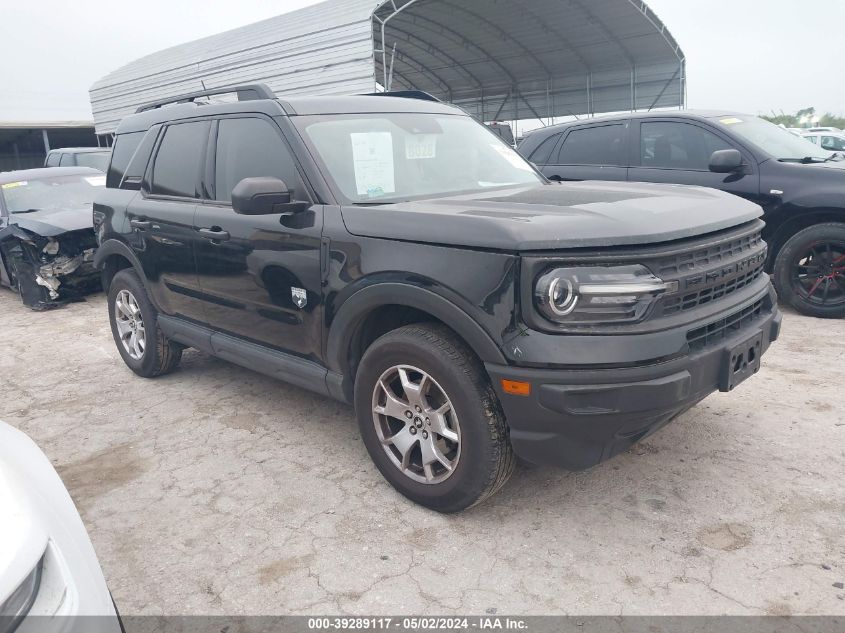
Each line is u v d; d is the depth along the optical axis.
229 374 5.02
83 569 1.66
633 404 2.42
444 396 2.80
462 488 2.79
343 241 3.02
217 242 3.75
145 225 4.38
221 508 3.14
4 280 8.55
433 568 2.62
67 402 4.65
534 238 2.43
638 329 2.44
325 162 3.34
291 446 3.75
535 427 2.54
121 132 5.00
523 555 2.68
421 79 23.77
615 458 3.39
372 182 3.39
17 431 2.19
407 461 3.05
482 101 25.83
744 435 3.55
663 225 2.58
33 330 6.83
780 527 2.75
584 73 22.23
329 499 3.17
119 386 4.92
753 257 3.01
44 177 8.79
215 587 2.58
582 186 3.65
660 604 2.36
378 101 3.94
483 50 20.59
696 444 3.48
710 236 2.75
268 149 3.55
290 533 2.91
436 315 2.68
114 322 5.10
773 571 2.49
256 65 16.83
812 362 4.61
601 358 2.39
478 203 3.01
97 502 3.26
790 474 3.14
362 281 2.94
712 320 2.63
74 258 7.67
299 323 3.35
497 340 2.51
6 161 33.50
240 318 3.77
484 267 2.52
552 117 24.22
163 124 4.48
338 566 2.67
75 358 5.73
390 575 2.60
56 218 7.73
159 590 2.58
